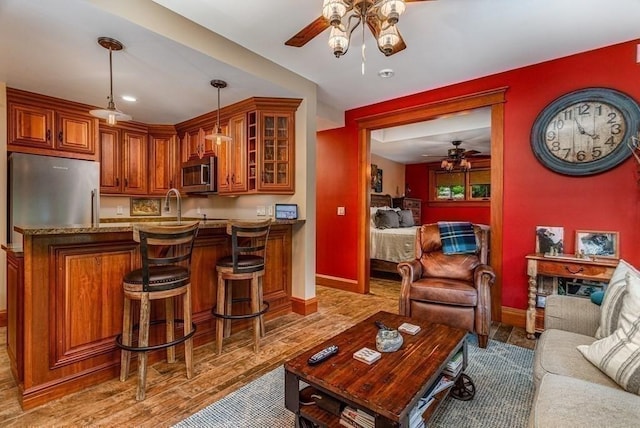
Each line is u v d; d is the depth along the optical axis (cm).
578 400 107
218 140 316
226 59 258
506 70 315
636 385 115
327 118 422
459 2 209
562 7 215
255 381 213
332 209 467
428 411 157
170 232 202
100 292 210
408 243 505
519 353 252
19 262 190
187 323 219
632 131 258
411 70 316
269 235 333
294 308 354
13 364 206
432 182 866
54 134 347
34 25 204
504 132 317
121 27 207
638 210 258
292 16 228
